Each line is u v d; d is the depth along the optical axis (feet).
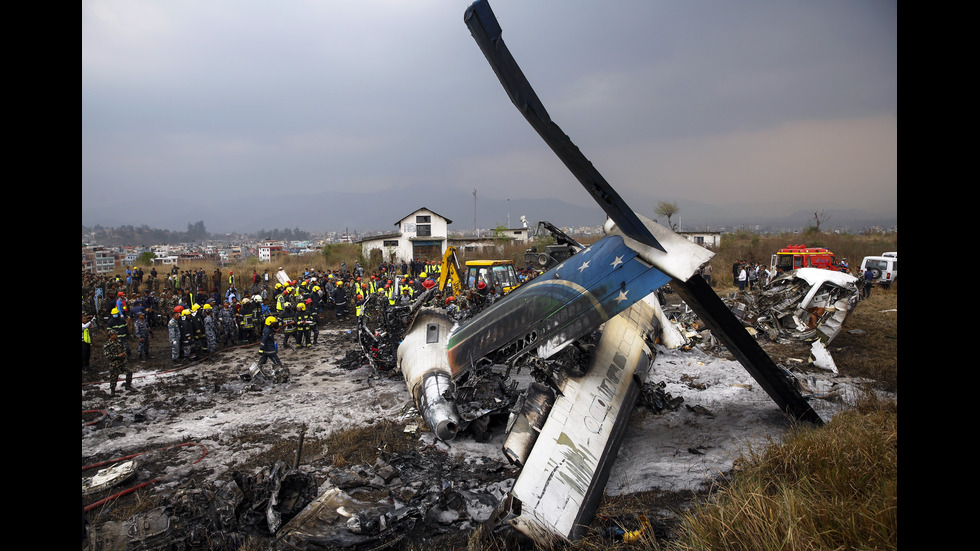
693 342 44.91
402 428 28.40
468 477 22.25
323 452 25.23
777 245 130.21
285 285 57.82
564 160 16.79
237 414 31.83
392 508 18.53
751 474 17.08
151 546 16.30
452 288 62.13
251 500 18.57
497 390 26.71
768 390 26.08
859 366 36.11
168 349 52.65
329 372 42.47
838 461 16.30
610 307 21.38
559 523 15.56
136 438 27.84
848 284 39.22
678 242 20.04
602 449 19.31
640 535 15.71
